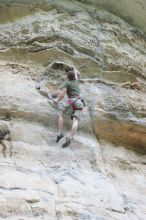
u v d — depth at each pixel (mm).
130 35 14469
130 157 10953
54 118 10547
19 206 8258
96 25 13906
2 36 12320
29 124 10297
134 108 11727
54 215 8344
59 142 10195
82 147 10352
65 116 10578
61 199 8781
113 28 14148
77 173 9656
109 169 10336
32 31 12742
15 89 10812
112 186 9773
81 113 10391
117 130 11172
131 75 12797
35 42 12266
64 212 8477
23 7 13422
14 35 12477
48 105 10734
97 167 10109
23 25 12945
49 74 11648
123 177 10320
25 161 9469
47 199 8609
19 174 9031
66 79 11570
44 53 12156
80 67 12328
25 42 12266
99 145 10828
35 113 10461
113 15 14914
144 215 9461
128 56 13453
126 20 15188
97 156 10359
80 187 9289
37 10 13570
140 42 14680
